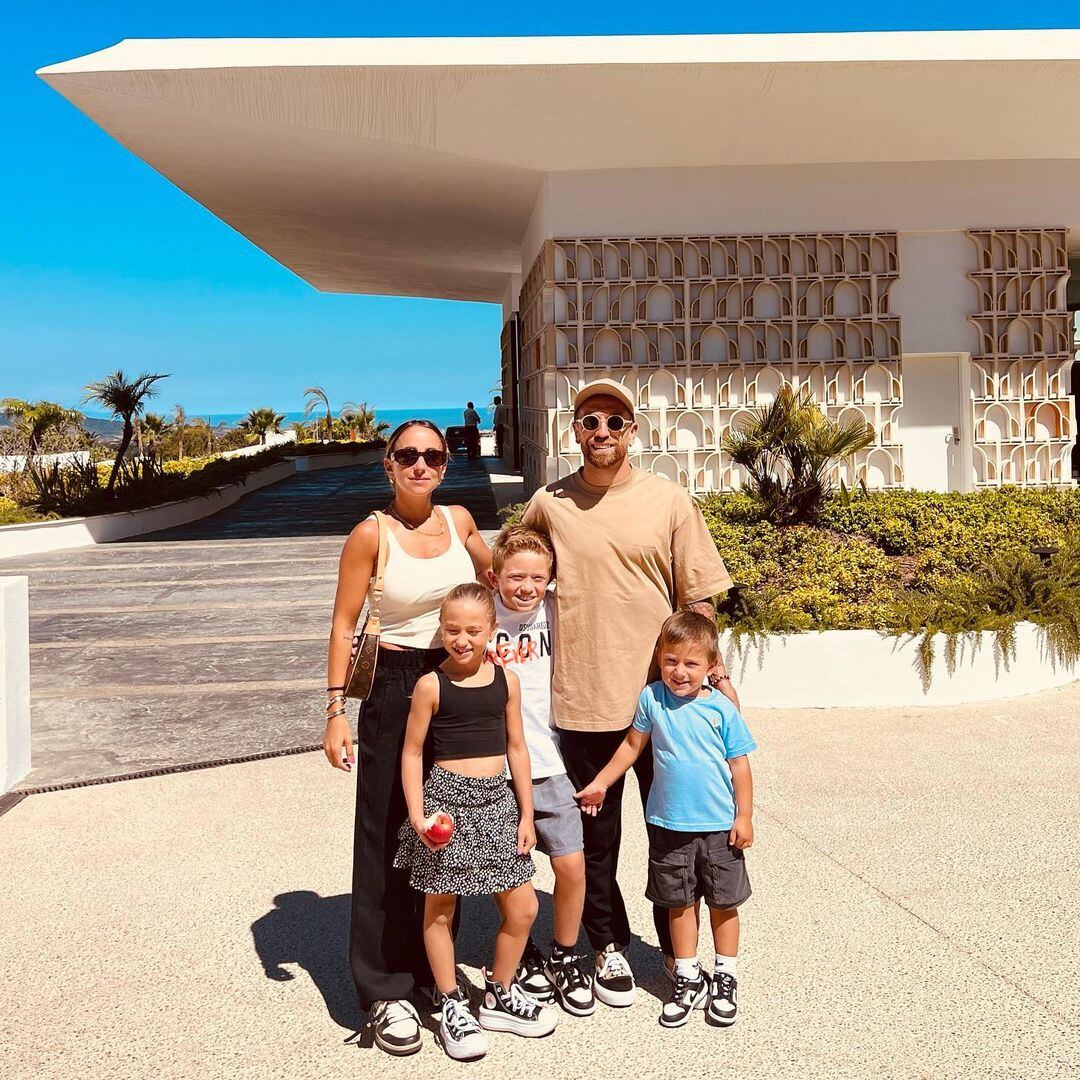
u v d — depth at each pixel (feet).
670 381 42.80
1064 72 36.99
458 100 37.50
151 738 20.33
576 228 42.39
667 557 10.79
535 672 10.66
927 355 43.68
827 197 42.63
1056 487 44.09
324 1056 9.77
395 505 10.60
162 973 11.39
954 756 18.95
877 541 31.76
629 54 36.42
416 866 9.76
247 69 36.01
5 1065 9.63
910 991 10.71
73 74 35.58
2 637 17.35
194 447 136.77
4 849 15.05
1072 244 47.83
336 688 10.36
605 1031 10.09
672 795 10.27
